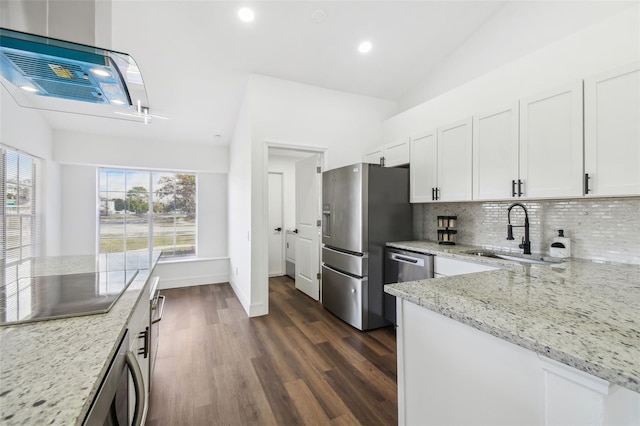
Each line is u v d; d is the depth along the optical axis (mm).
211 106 3578
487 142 2271
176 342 2500
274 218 5094
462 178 2475
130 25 2287
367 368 2086
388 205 2895
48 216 3391
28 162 3049
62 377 529
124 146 4027
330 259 3223
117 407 753
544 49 2139
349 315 2887
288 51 2816
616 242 1811
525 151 2008
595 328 749
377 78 3438
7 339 686
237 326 2855
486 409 845
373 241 2807
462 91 2789
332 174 3201
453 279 1320
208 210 4746
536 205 2256
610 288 1159
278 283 4598
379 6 2420
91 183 4012
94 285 1176
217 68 2943
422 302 1014
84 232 3957
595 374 567
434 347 1020
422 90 3494
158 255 2018
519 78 2311
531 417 731
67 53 964
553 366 676
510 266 1857
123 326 783
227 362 2168
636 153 1496
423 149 2869
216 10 2262
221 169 4660
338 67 3172
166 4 2152
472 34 2861
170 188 4547
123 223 4246
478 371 869
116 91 1240
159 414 1605
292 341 2527
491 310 892
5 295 1034
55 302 950
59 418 424
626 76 1531
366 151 3787
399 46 2945
